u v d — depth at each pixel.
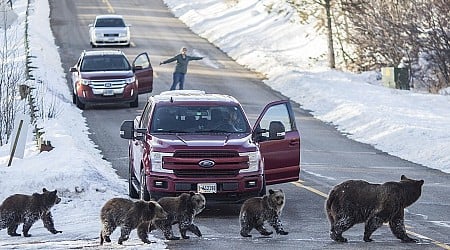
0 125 47.34
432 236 26.67
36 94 57.88
